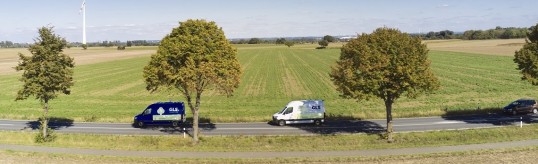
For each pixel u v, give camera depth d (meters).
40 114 57.97
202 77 39.91
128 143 41.56
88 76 112.88
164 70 39.44
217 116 54.25
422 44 40.59
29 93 42.75
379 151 34.00
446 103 61.06
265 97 69.75
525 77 46.94
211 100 67.62
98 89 84.75
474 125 46.91
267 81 91.56
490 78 88.44
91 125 50.69
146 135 44.41
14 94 78.88
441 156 31.83
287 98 68.50
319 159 31.48
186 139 42.25
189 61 38.88
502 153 32.38
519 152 32.56
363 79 40.16
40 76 42.94
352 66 40.62
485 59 138.88
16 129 48.88
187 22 39.69
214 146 39.38
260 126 48.84
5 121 53.81
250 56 186.25
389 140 40.47
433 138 41.44
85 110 60.88
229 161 31.58
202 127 48.62
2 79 106.38
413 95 39.78
